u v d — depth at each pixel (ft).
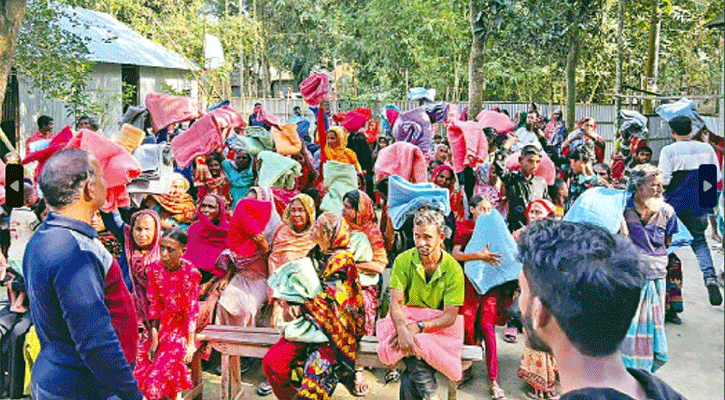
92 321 8.57
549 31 49.96
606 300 4.41
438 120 37.11
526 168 19.56
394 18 78.64
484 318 16.34
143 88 60.70
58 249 8.58
